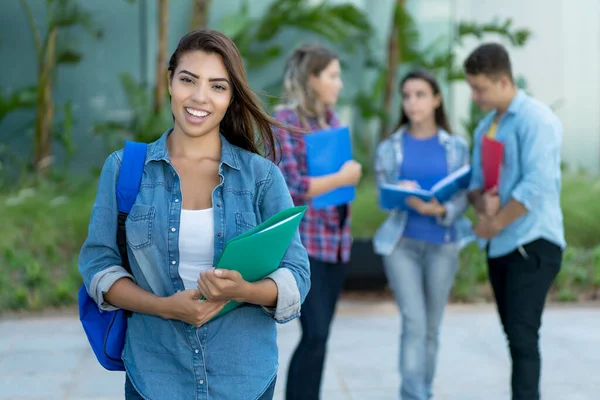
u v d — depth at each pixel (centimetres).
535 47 966
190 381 200
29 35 913
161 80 840
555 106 922
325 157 352
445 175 393
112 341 207
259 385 202
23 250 702
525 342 337
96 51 923
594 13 966
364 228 738
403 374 378
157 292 199
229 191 203
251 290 188
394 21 856
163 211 199
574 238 756
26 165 884
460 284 646
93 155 929
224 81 199
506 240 342
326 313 352
